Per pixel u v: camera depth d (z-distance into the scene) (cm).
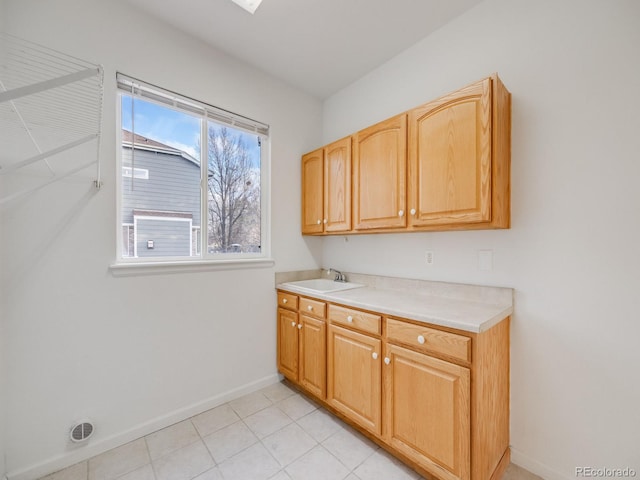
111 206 162
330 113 274
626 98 122
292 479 141
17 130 135
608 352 126
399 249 214
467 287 172
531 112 148
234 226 227
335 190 222
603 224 128
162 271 181
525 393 149
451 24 182
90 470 146
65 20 147
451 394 126
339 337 183
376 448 163
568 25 137
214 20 181
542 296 145
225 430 178
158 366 180
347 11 173
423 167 163
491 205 137
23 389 138
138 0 165
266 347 236
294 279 255
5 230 134
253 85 228
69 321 150
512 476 143
